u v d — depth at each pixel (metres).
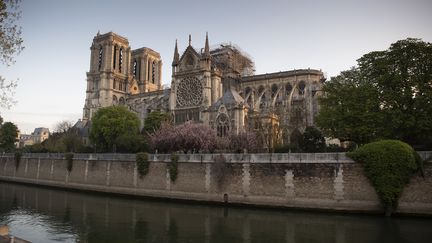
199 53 112.25
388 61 49.78
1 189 73.75
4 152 102.31
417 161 39.44
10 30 27.55
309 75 104.31
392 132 47.47
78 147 95.81
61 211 47.22
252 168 48.28
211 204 50.66
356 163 42.09
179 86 104.31
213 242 31.88
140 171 59.22
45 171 79.62
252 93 106.12
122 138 79.81
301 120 84.00
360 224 37.09
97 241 32.28
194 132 67.62
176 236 33.94
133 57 173.38
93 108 143.25
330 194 42.97
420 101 45.38
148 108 118.31
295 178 45.19
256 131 76.44
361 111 49.75
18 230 36.56
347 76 56.31
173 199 54.50
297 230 35.78
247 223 39.22
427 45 48.78
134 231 35.94
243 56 123.62
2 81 27.88
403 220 38.22
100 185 65.81
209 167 51.81
